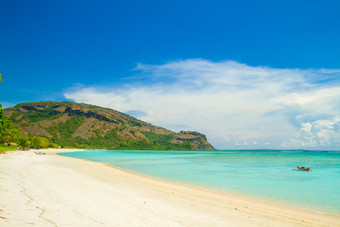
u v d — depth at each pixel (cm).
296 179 2977
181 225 961
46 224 780
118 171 3478
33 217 840
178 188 2131
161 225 928
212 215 1222
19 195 1176
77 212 978
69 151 15825
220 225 1034
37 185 1541
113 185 1981
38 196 1204
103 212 1026
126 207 1176
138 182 2336
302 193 2062
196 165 5284
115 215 999
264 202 1711
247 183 2597
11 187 1362
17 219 796
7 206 947
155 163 5822
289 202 1733
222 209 1388
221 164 5703
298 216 1348
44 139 16275
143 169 4144
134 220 955
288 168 4628
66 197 1257
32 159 4194
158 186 2159
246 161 7200
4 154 4778
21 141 9969
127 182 2262
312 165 5741
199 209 1339
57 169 2877
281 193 2058
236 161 7169
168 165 5194
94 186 1798
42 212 918
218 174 3456
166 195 1703
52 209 980
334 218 1337
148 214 1084
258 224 1124
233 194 1984
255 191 2139
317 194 2022
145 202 1363
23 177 1833
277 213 1389
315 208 1569
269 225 1125
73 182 1889
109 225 852
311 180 2889
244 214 1305
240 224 1091
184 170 4038
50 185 1603
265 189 2239
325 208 1569
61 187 1572
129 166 4791
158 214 1106
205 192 2008
